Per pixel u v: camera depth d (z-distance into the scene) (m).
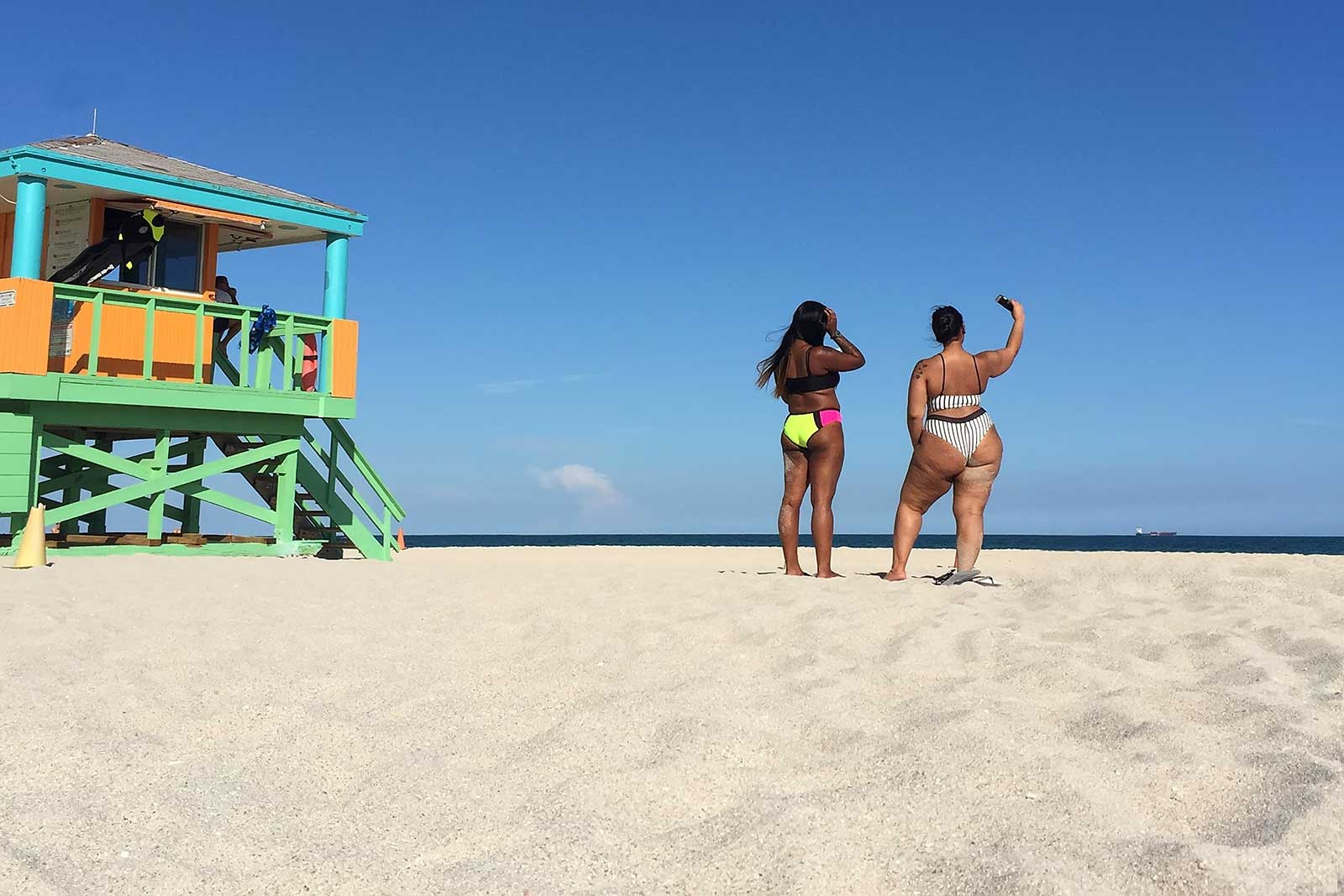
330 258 14.06
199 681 4.74
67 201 13.33
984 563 10.46
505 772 3.50
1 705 4.25
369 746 3.82
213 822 3.06
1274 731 3.57
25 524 11.33
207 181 13.09
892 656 4.90
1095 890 2.44
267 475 14.20
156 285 13.25
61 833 2.95
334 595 7.23
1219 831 2.79
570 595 6.99
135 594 7.20
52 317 12.70
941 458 7.87
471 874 2.67
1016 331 8.10
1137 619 5.76
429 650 5.39
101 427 12.46
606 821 3.03
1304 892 2.40
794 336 8.82
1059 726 3.80
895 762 3.40
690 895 2.54
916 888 2.53
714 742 3.67
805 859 2.66
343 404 13.48
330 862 2.78
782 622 5.73
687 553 18.48
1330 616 5.68
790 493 8.83
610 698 4.32
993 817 2.90
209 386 12.42
